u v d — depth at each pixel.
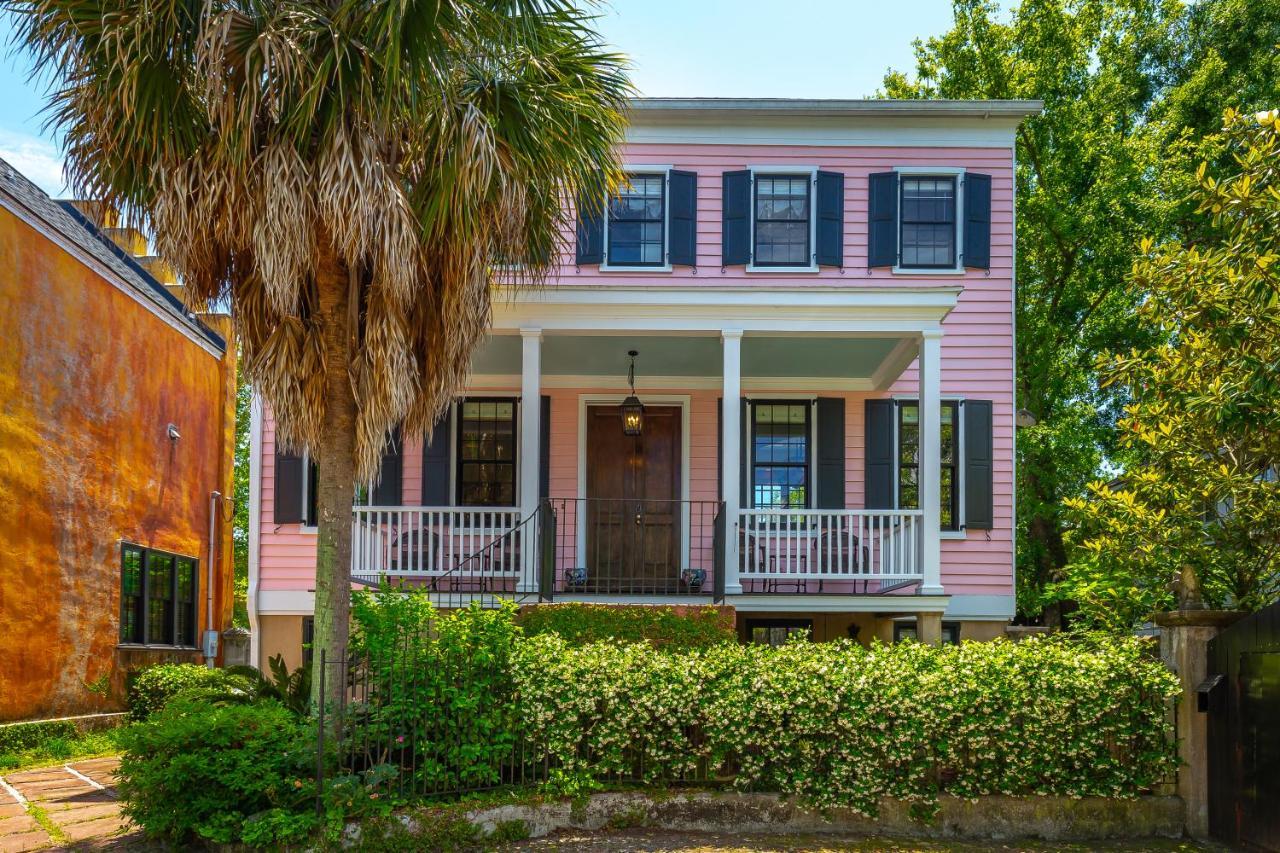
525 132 7.98
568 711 7.67
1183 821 7.84
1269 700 7.02
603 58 8.47
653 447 13.88
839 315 11.20
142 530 14.69
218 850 6.77
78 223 14.03
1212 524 8.32
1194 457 8.01
